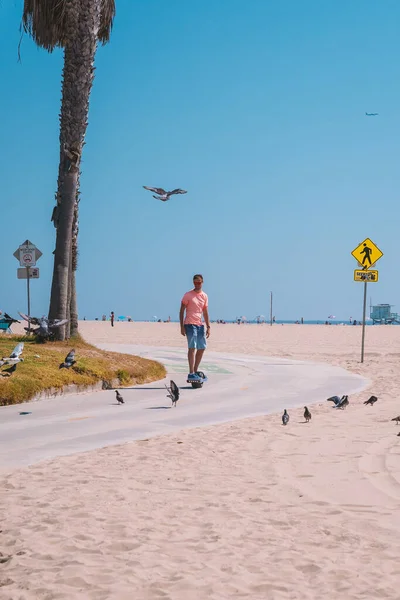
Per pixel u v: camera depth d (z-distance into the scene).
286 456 9.09
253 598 4.46
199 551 5.32
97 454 9.27
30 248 22.55
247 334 68.25
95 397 15.45
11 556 5.23
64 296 22.48
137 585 4.67
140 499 6.88
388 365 26.69
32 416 12.67
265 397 16.06
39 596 4.53
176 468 8.38
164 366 23.53
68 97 22.05
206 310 18.19
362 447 9.66
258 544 5.48
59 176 22.38
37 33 23.08
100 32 24.61
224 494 7.09
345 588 4.59
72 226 23.23
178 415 13.05
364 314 28.52
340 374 22.09
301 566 4.99
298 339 56.25
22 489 7.32
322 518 6.22
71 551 5.33
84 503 6.71
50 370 16.14
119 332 65.56
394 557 5.16
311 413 13.39
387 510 6.49
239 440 10.33
